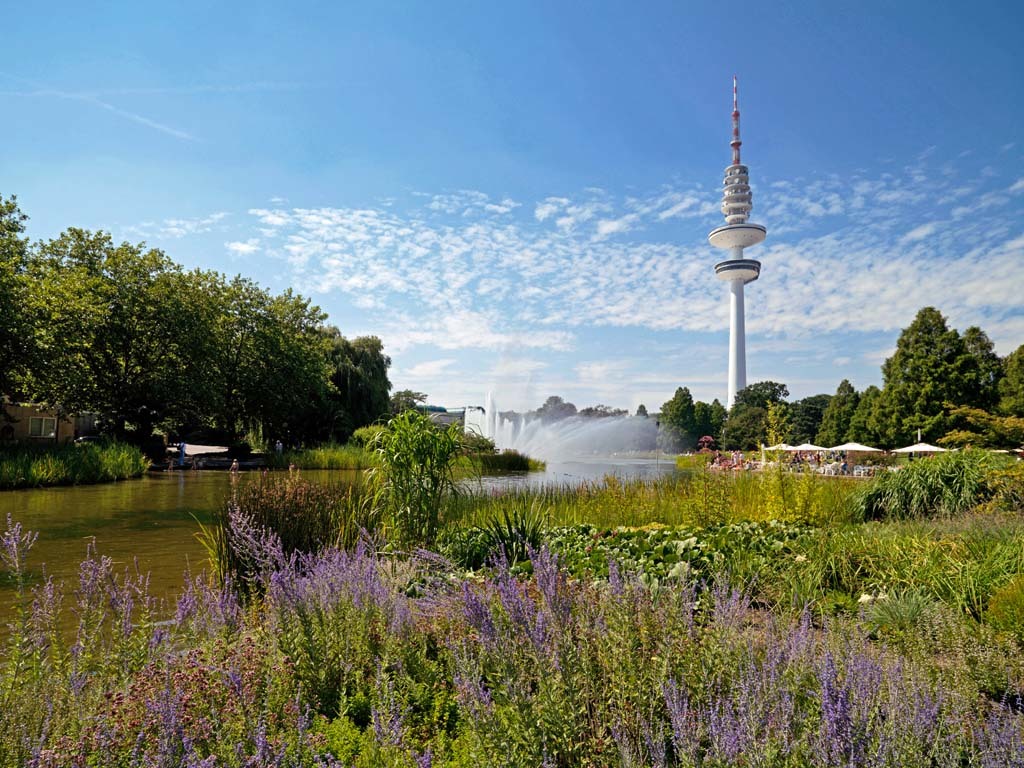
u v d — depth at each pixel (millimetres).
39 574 8211
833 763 2400
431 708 3498
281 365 42406
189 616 4371
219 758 2598
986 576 5930
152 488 21531
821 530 8305
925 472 11680
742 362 134000
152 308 34062
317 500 7844
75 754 2545
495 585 4410
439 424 8008
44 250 34375
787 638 3570
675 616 3496
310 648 3684
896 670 3105
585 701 3002
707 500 11078
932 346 40312
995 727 2850
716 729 2482
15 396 33062
